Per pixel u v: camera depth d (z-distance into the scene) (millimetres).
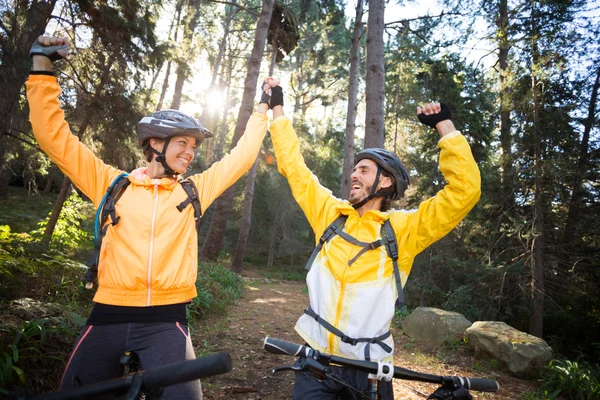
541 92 11273
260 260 29750
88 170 2127
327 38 28797
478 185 2020
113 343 1902
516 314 11812
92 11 8992
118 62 9734
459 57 15039
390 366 1818
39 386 3129
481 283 11531
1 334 3299
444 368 5832
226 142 34969
